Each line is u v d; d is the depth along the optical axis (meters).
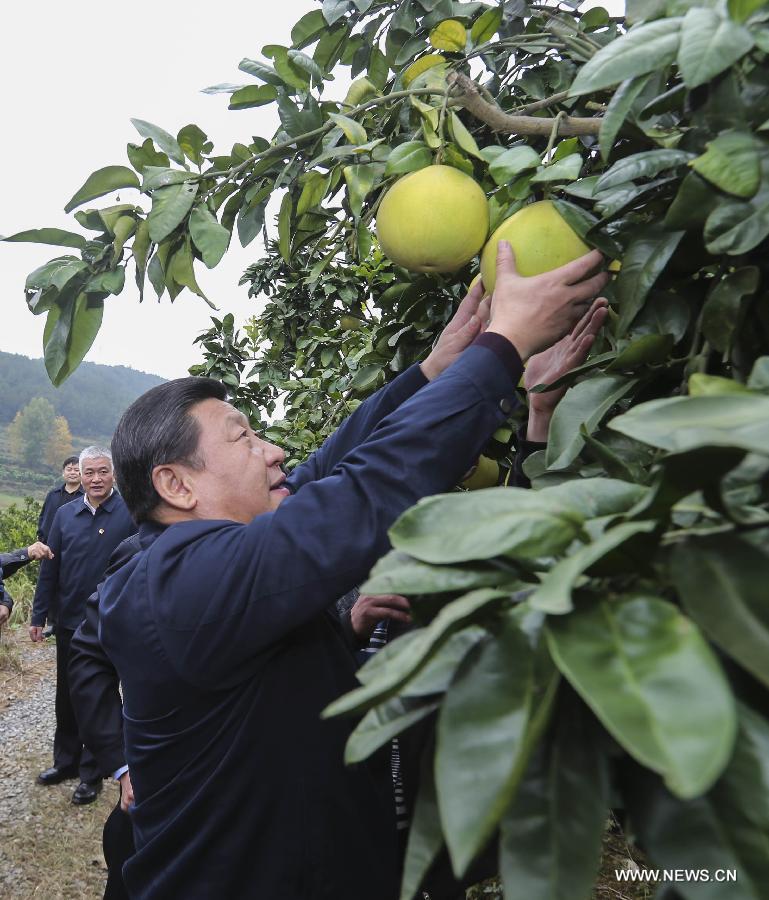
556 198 1.30
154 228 1.41
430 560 0.63
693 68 0.81
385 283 4.07
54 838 4.33
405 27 1.70
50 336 1.49
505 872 0.55
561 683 0.62
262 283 5.91
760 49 0.82
